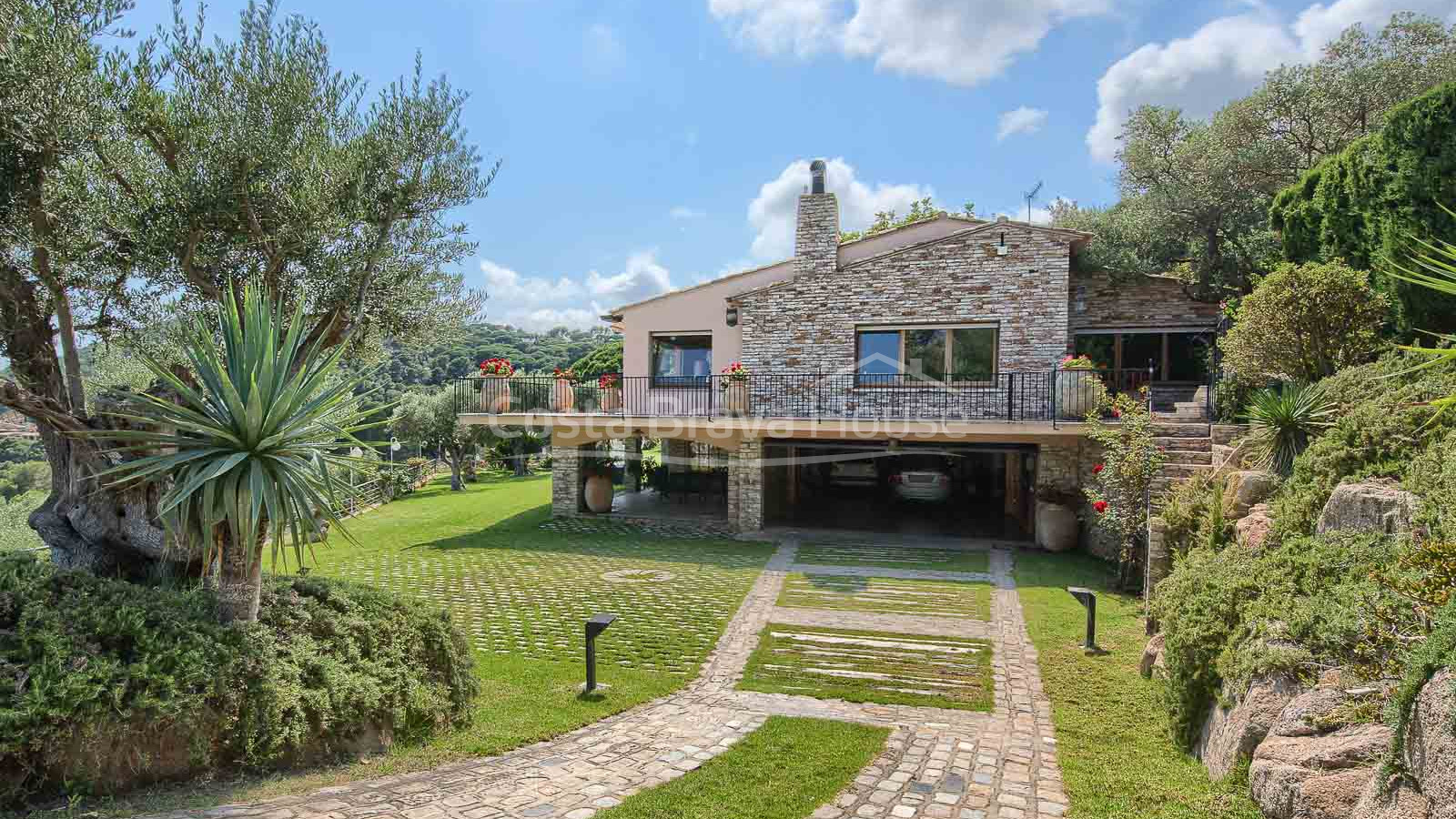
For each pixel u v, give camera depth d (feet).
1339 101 54.70
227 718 14.10
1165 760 15.61
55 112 17.72
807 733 17.66
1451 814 7.43
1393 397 23.16
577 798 13.71
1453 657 8.02
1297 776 10.00
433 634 19.33
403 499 84.02
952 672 22.72
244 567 16.56
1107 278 51.98
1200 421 39.68
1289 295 31.89
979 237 47.85
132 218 19.89
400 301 26.40
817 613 29.78
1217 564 20.29
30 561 15.33
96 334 22.43
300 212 21.53
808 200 51.55
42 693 11.84
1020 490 54.60
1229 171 54.65
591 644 21.04
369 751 16.40
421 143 24.64
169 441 15.93
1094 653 24.08
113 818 11.57
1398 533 15.58
